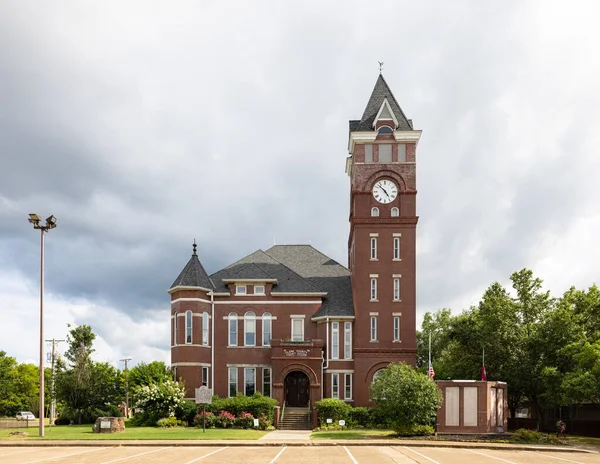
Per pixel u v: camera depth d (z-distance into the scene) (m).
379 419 61.28
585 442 49.50
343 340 67.88
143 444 42.62
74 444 42.75
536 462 34.28
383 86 72.69
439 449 41.56
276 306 70.19
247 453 37.31
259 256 75.12
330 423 60.16
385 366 66.50
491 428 52.34
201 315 68.19
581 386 51.41
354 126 73.12
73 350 80.06
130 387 87.81
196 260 70.00
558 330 61.69
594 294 63.53
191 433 51.66
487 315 65.69
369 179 68.81
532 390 63.25
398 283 67.75
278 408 62.03
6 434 50.81
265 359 69.31
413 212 68.31
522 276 66.56
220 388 68.81
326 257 78.06
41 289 48.97
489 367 66.00
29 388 109.06
